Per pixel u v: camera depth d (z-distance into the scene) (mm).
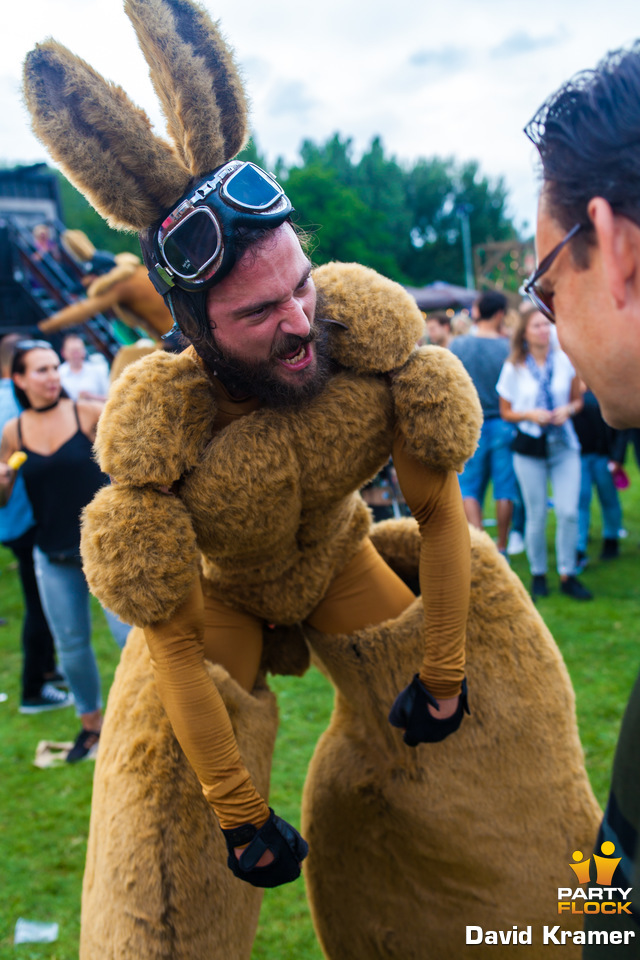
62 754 3924
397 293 1535
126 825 1511
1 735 4191
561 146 851
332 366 1528
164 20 1332
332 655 1798
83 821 3318
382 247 47656
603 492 6066
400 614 1791
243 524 1476
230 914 1549
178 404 1417
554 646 1795
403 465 1581
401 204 54938
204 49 1385
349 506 1736
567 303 897
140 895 1477
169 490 1453
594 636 4594
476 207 56875
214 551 1551
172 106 1376
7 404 4875
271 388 1419
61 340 12383
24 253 12930
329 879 1871
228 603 1738
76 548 3568
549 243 896
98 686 3836
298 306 1350
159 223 1380
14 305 12984
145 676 1658
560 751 1723
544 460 5125
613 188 794
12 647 5461
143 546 1367
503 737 1699
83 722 3842
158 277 1422
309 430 1465
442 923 1775
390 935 1826
